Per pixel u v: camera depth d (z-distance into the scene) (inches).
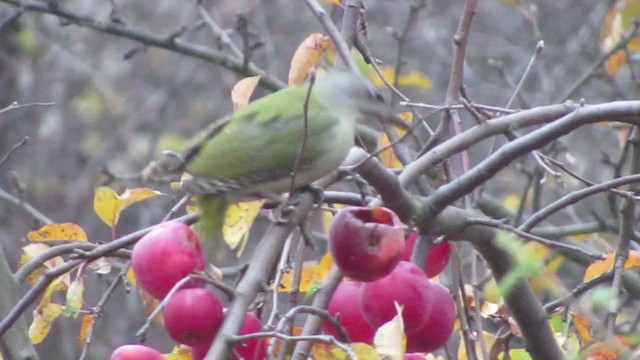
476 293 300.2
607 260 295.3
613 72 454.9
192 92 880.9
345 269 243.1
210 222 285.6
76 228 316.5
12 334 316.2
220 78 884.0
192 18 895.1
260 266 231.9
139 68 902.4
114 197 306.3
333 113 305.1
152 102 881.5
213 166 285.9
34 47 789.2
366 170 258.1
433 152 279.6
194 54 512.1
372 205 263.9
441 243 279.6
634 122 273.6
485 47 781.9
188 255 237.1
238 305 223.1
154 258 235.3
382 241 239.8
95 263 322.0
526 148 267.0
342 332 233.5
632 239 376.8
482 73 778.2
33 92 834.8
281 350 232.4
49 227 315.0
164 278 234.8
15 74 780.0
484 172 265.7
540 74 597.9
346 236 240.7
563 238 474.9
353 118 312.7
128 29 513.7
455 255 294.0
